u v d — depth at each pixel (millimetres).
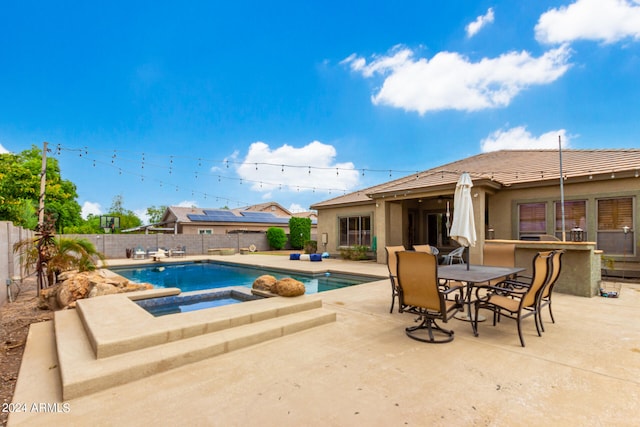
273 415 2453
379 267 11695
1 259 6469
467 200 5281
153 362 3148
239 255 19641
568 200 9492
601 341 3986
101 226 22062
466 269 5199
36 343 4043
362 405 2580
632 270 8438
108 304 4938
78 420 2408
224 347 3652
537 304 4234
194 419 2412
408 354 3611
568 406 2555
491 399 2662
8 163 19328
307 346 3867
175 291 6785
